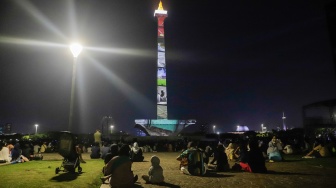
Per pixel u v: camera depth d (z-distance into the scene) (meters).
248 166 12.76
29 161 19.02
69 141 12.27
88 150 33.81
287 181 10.11
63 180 10.59
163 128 81.50
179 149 39.16
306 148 25.50
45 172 12.93
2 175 11.91
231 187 9.12
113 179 7.42
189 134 58.97
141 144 39.62
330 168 13.62
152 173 9.88
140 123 79.00
